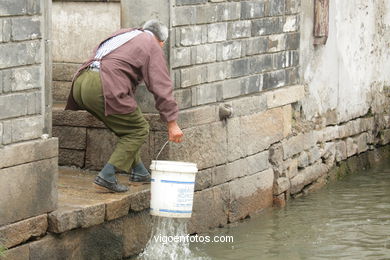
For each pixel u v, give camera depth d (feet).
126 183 31.55
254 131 37.06
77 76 29.81
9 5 25.31
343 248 32.42
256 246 32.48
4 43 25.29
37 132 26.71
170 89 29.53
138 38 29.55
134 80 29.68
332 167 44.62
